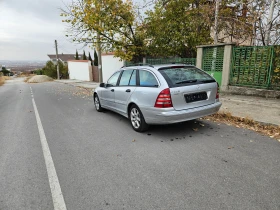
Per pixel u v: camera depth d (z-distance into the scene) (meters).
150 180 2.98
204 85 4.62
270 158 3.51
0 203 2.60
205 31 13.12
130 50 12.77
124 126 5.64
